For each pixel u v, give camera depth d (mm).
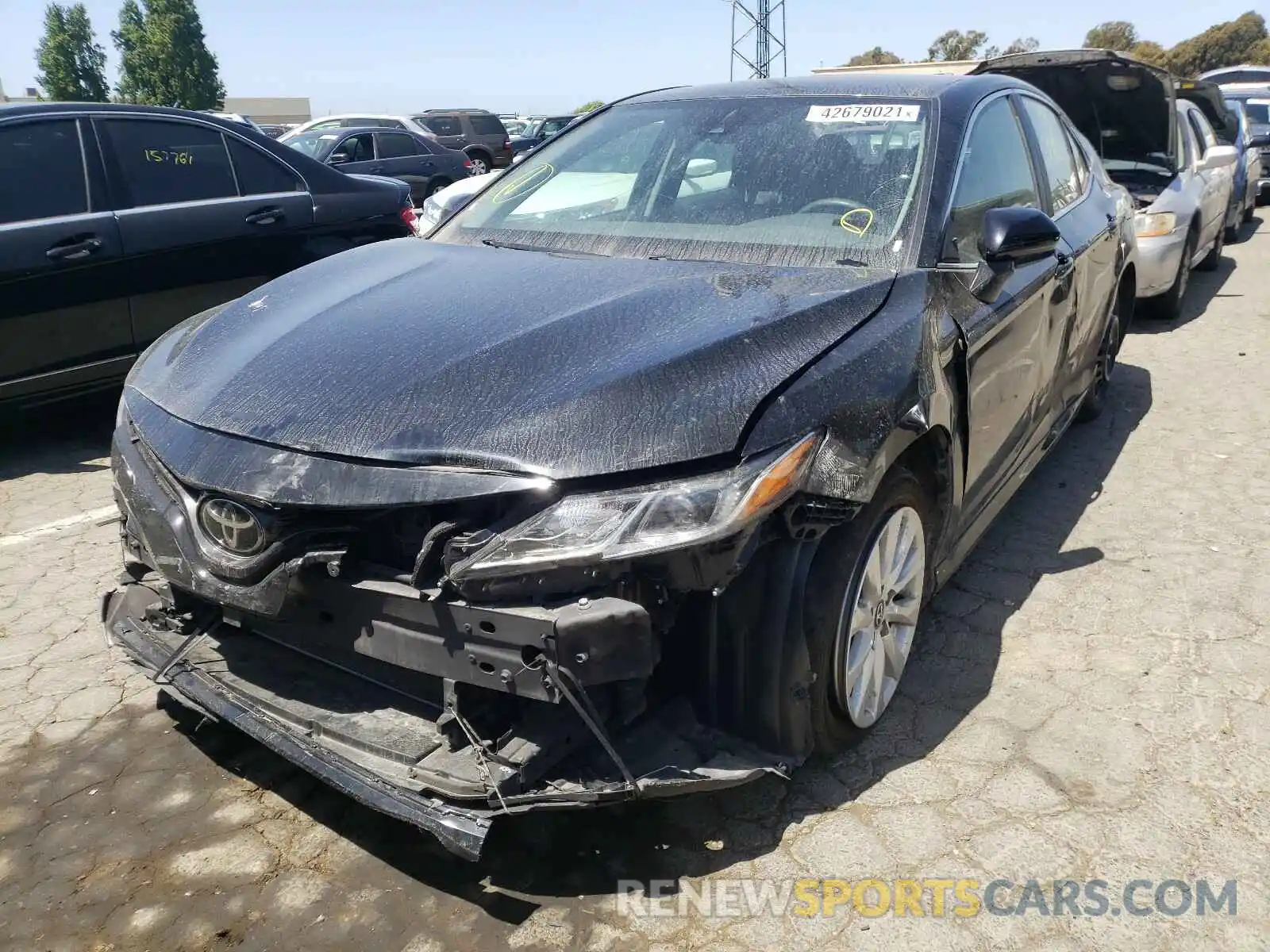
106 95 70000
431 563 2070
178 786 2715
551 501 2031
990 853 2387
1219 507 4348
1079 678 3096
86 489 4961
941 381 2629
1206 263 9727
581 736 2146
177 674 2545
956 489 2906
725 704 2332
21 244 4945
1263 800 2541
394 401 2234
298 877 2377
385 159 15570
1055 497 4512
